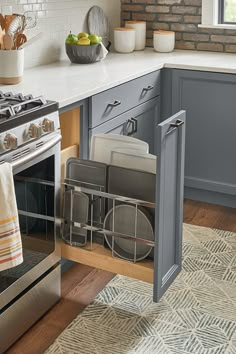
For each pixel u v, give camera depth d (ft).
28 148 8.48
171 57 14.42
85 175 9.57
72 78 11.56
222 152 13.71
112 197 9.21
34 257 9.10
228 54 14.93
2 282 8.34
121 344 8.91
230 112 13.33
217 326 9.37
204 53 15.07
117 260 9.48
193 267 11.18
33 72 12.18
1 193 7.73
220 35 15.07
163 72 13.73
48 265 9.50
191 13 15.20
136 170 9.17
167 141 8.97
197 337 9.10
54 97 9.86
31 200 8.82
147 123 13.43
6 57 10.65
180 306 9.91
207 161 13.94
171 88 13.74
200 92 13.50
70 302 10.00
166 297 10.16
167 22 15.52
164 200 9.15
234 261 11.45
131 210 9.27
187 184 14.33
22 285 8.86
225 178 13.87
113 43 15.62
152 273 9.30
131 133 12.62
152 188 9.13
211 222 13.28
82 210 9.57
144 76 12.78
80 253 9.75
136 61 13.71
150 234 9.25
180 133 9.43
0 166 7.76
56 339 9.03
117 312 9.73
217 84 13.25
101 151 9.75
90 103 10.75
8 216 7.84
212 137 13.71
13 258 7.96
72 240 9.86
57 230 9.62
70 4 13.70
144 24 15.34
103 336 9.11
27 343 8.93
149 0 15.48
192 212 13.83
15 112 8.41
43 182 9.07
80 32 14.26
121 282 10.64
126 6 15.71
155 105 13.66
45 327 9.32
